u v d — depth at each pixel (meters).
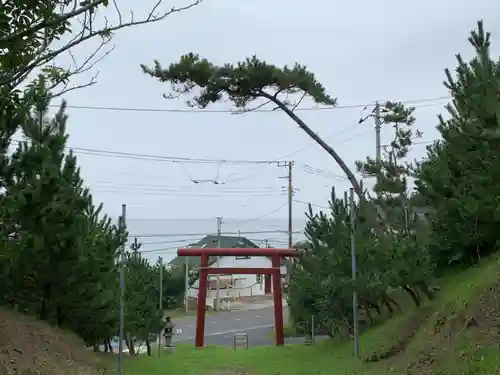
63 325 13.36
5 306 12.35
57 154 11.75
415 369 9.12
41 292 12.30
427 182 14.16
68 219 11.23
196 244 49.66
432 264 13.51
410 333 11.82
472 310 9.40
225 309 44.66
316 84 20.78
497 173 12.45
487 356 7.83
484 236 13.58
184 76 20.12
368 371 10.77
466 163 13.23
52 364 9.88
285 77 20.12
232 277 52.06
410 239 12.93
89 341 14.35
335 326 17.20
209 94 20.72
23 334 10.82
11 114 4.55
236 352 18.66
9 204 8.73
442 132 13.45
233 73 19.97
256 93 21.14
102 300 12.86
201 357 17.33
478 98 11.66
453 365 8.23
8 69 4.06
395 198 16.53
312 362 14.23
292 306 20.73
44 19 3.88
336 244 14.80
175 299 45.09
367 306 14.92
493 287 9.61
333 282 14.47
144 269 17.81
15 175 10.44
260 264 51.56
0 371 8.49
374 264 13.31
